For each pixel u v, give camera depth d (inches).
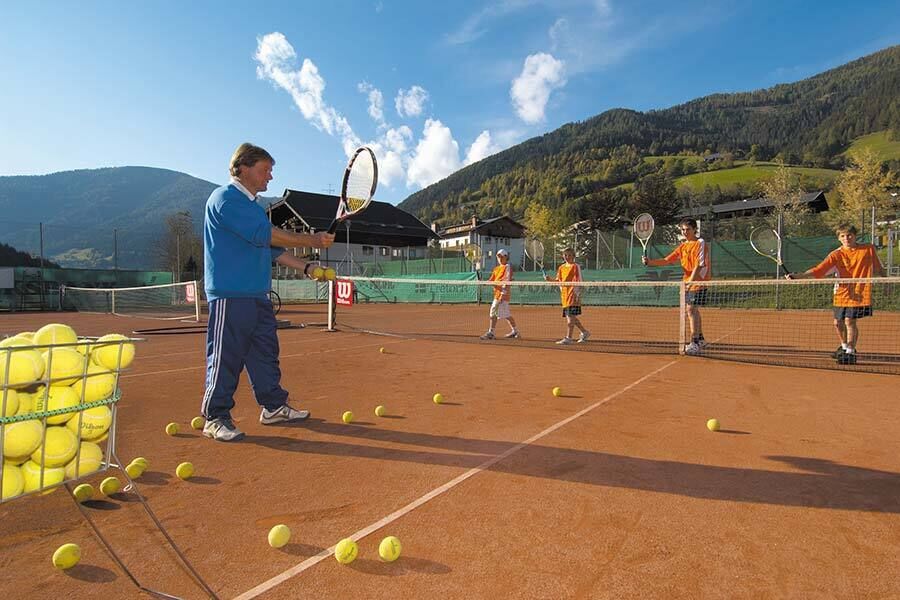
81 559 76.8
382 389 192.7
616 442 127.5
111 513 92.0
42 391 67.0
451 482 103.3
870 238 714.2
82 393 69.4
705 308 689.0
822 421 145.7
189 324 550.6
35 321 647.1
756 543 78.6
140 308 940.6
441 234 2753.4
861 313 245.4
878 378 211.5
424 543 79.3
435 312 753.6
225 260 135.6
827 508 90.4
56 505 95.5
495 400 173.8
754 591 66.2
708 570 71.2
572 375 220.7
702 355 278.8
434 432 137.9
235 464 116.0
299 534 82.7
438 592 66.7
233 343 135.5
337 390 191.2
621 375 220.4
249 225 131.6
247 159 138.0
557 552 76.2
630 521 85.9
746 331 414.3
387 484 102.8
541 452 120.4
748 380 207.6
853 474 105.9
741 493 96.9
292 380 210.7
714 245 781.3
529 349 313.9
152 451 125.5
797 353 285.7
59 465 68.4
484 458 117.1
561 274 346.0
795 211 1710.1
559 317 605.3
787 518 86.8
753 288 680.4
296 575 71.1
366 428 142.8
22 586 69.9
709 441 127.8
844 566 72.1
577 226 2150.6
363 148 173.0
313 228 1807.3
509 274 373.4
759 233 399.9
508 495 96.7
